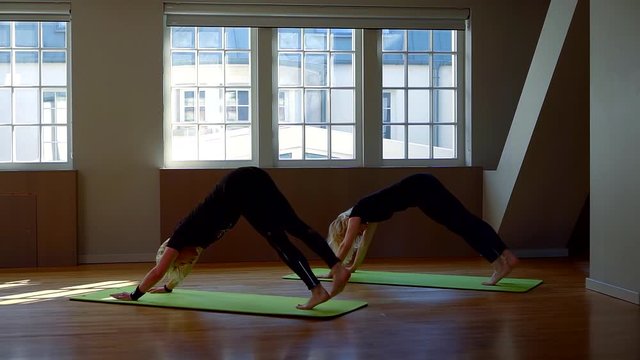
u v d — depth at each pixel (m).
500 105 7.89
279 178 7.57
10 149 7.50
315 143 7.80
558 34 6.21
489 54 7.87
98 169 7.45
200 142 7.68
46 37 7.52
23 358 3.66
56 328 4.34
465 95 7.96
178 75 7.65
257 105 7.69
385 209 5.86
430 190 5.83
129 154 7.48
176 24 7.50
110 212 7.47
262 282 6.12
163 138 7.52
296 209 7.60
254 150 7.73
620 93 5.23
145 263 7.41
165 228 7.43
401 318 4.59
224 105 7.71
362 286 5.86
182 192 7.45
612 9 5.30
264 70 7.66
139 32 7.47
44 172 7.32
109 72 7.45
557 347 3.85
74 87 7.42
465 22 7.89
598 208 5.54
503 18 7.88
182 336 4.12
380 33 7.80
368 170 7.67
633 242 5.10
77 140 7.43
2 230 7.27
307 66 7.77
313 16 7.63
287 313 4.67
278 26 7.59
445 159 7.97
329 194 7.62
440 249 7.81
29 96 7.52
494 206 7.57
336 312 4.70
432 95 7.95
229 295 5.42
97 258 7.47
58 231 7.34
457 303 5.10
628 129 5.14
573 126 6.72
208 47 7.68
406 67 7.90
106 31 7.44
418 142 7.93
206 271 6.82
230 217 5.02
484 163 7.89
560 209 7.36
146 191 7.50
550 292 5.55
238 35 7.70
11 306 5.06
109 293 5.53
